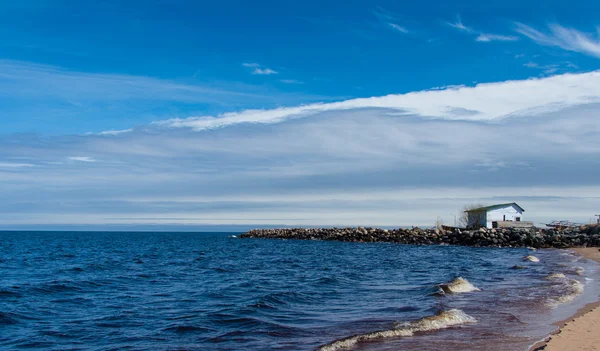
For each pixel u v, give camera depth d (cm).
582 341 1161
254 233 13112
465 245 6844
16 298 2120
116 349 1239
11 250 7056
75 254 6072
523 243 6291
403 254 5056
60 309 1839
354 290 2181
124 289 2398
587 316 1451
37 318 1662
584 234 6200
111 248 7919
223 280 2758
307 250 6259
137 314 1700
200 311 1709
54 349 1263
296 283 2511
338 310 1675
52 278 3016
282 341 1259
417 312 1590
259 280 2700
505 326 1355
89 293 2269
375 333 1263
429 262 3869
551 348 1099
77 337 1384
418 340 1211
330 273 3030
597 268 3131
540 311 1577
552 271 2920
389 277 2722
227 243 9788
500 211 7681
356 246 7156
